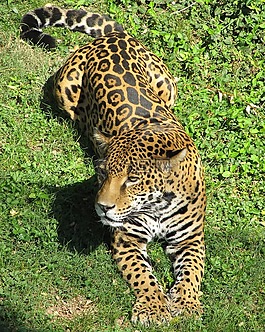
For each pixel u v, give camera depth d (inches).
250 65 505.7
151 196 358.9
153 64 446.9
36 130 447.5
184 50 509.0
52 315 345.7
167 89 451.2
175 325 346.0
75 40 515.5
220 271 378.0
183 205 371.9
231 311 355.3
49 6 518.3
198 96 477.4
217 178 435.8
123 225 374.6
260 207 422.9
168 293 366.6
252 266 381.7
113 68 424.8
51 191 405.1
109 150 358.9
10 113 454.9
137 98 408.2
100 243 383.2
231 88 488.7
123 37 449.7
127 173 349.7
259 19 524.4
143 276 364.5
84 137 447.2
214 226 407.8
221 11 536.7
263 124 463.8
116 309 352.2
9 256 367.9
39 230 383.2
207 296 364.5
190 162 371.6
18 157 428.5
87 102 439.8
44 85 476.1
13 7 531.5
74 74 443.5
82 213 395.5
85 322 340.8
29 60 491.5
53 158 432.1
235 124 461.4
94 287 361.7
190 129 451.2
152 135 366.6
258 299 368.8
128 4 541.0
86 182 414.0
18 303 343.9
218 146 447.2
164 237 384.5
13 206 392.5
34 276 360.8
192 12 535.2
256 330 350.6
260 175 436.8
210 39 515.8
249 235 400.8
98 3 546.6
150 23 528.1
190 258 375.6
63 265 367.9
